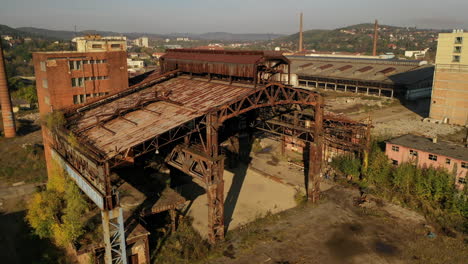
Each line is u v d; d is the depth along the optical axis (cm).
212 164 2730
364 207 3397
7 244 3012
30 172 4688
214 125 2744
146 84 4228
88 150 2634
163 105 3309
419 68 9481
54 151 3384
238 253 2736
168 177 3534
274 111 4028
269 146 5366
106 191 2312
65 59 3850
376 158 3856
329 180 4038
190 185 4044
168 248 2788
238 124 4497
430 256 2614
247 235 2969
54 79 3809
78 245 2509
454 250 2673
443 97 6519
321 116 3356
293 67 11750
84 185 2597
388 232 2977
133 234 2530
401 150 3909
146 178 3469
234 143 4709
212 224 2800
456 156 3475
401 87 8569
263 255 2703
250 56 3167
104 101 3988
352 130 3994
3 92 5756
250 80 3338
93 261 2488
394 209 3353
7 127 5941
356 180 3969
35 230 3083
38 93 4200
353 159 4056
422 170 3628
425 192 3425
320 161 3462
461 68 6181
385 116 7075
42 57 3841
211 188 2742
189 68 4028
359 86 9500
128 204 2892
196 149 3000
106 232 2356
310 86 10938
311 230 3039
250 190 3906
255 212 3391
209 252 2736
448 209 3212
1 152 5291
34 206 3073
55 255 2745
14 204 3816
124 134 2822
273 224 3156
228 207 3500
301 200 3584
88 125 3266
